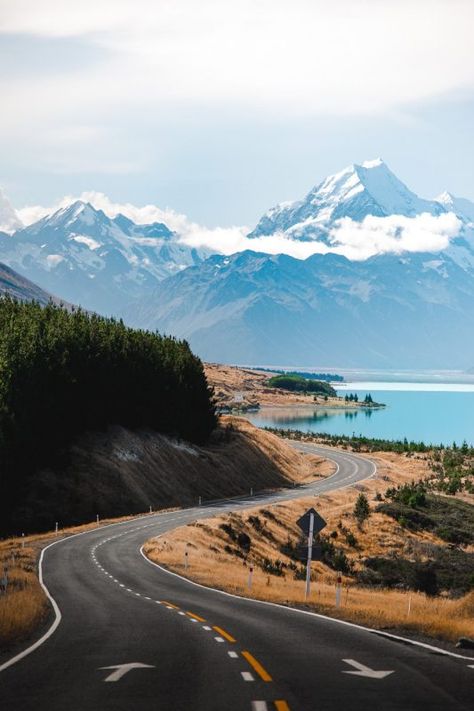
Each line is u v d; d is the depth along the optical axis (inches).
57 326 4687.5
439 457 7696.9
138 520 3735.2
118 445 4598.9
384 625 1278.3
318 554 1877.5
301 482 6151.6
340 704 690.2
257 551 3457.2
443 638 1168.2
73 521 3836.1
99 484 4131.4
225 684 773.3
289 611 1485.0
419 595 3002.0
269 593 1867.6
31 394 3892.7
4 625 1149.1
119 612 1454.2
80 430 4537.4
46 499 3880.4
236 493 5388.8
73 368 4414.4
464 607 1710.1
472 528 4350.4
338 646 1027.9
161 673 831.1
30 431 3838.6
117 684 775.1
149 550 2792.8
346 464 7086.6
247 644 1039.6
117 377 4845.0
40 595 1663.4
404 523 4168.3
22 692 745.0
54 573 2247.8
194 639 1088.8
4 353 3887.8
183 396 5575.8
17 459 3737.7
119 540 3080.7
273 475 6210.6
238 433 6633.9
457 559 3735.2
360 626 1258.0
